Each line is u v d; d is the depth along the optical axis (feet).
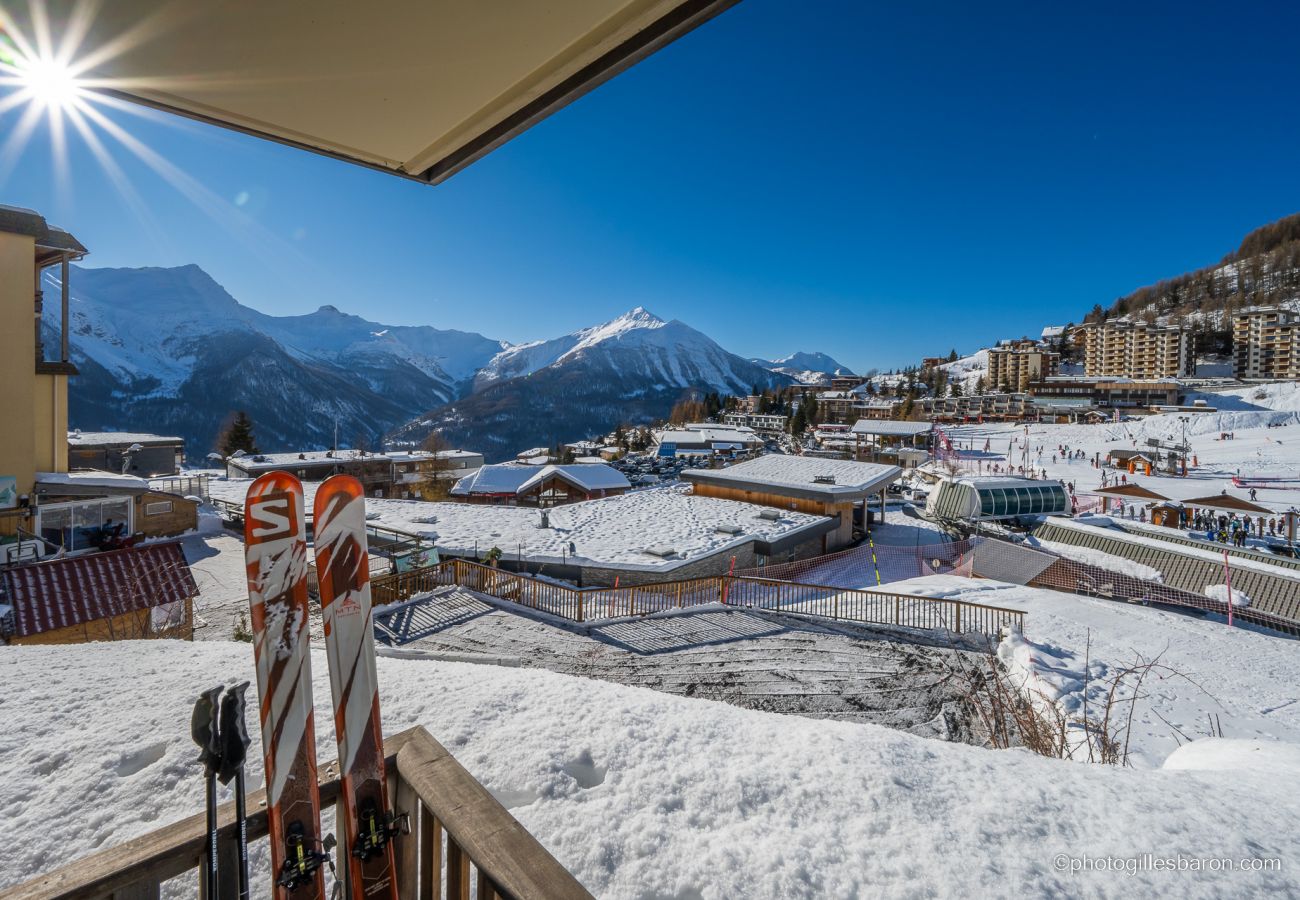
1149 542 67.10
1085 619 45.73
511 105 7.43
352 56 6.29
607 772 10.68
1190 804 10.08
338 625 6.20
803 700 29.45
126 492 57.98
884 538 91.97
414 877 6.14
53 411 55.67
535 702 13.78
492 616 41.70
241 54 6.12
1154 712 28.99
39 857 8.80
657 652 35.76
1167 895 7.73
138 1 5.15
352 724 6.13
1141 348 440.45
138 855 4.95
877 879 7.99
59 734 12.42
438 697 13.97
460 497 136.67
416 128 8.02
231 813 5.37
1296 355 375.04
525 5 5.50
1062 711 26.84
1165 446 190.90
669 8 5.68
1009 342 506.48
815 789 10.16
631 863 8.26
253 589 5.69
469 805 5.55
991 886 7.86
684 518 78.38
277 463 153.17
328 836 5.72
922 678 32.37
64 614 33.35
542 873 4.76
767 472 92.38
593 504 87.40
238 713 5.08
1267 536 97.50
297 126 7.88
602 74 6.54
